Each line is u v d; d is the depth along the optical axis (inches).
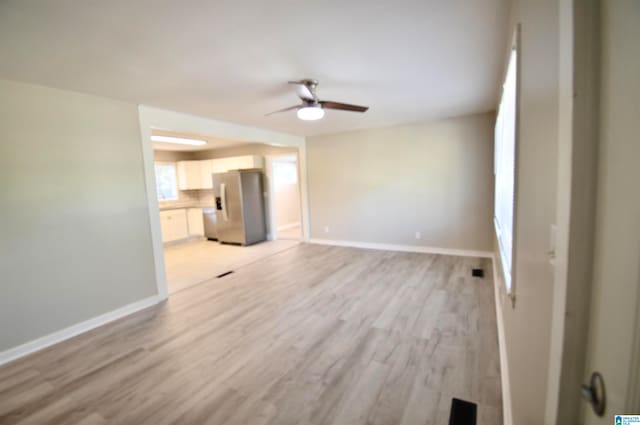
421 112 162.6
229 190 249.4
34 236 98.0
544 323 29.9
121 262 120.4
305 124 182.1
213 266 186.9
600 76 15.9
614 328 14.8
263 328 103.6
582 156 16.9
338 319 107.7
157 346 95.3
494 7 63.1
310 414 64.9
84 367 85.6
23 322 95.4
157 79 98.0
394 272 157.4
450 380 73.7
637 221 13.0
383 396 69.3
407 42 78.4
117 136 119.2
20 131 95.0
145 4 57.9
